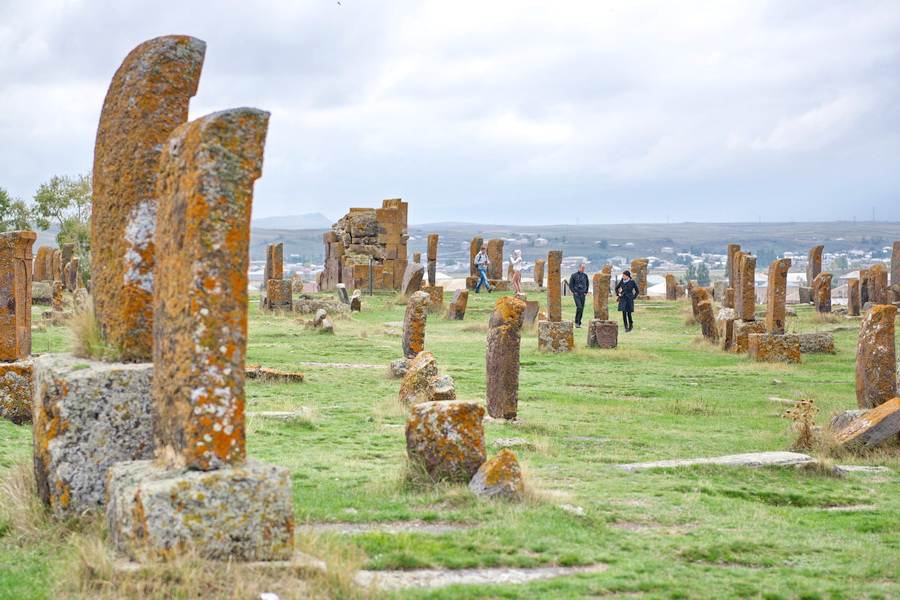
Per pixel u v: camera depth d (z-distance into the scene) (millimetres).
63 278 49156
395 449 12969
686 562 8156
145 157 7797
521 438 13922
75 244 83500
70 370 7445
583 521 9156
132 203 7789
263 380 19891
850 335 35688
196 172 6438
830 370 26734
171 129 7918
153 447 7461
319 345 28609
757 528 9477
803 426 14742
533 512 9219
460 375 22859
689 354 30484
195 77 8062
